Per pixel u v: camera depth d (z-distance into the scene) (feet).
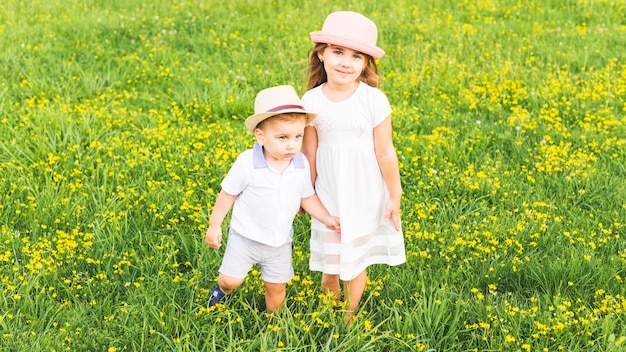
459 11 35.19
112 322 12.92
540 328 12.47
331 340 12.48
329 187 12.57
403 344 12.61
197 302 13.67
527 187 18.67
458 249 15.60
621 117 23.11
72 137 20.44
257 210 12.24
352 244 12.56
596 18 34.22
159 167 19.01
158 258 14.94
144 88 25.80
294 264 14.93
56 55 27.89
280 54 28.32
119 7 35.17
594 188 18.42
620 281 14.30
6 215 16.48
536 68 26.96
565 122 23.08
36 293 13.79
